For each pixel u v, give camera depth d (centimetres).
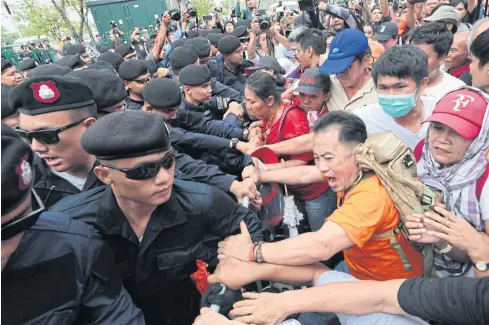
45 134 162
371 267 159
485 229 155
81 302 123
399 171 140
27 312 110
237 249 156
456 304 117
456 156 153
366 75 282
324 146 150
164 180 128
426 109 238
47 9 2011
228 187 212
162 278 161
